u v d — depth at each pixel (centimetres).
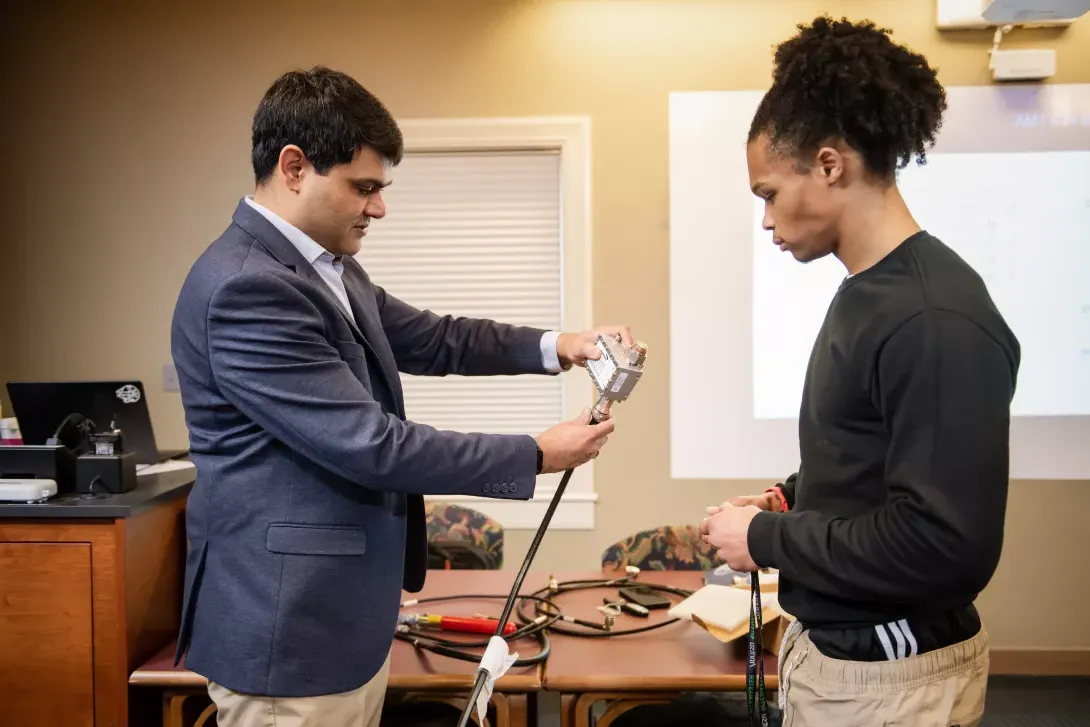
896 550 87
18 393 201
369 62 314
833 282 312
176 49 316
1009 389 88
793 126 97
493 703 148
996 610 313
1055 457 308
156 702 173
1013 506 311
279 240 126
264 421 118
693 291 314
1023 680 306
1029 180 304
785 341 314
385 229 324
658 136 313
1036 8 276
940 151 305
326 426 116
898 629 96
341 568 122
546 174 322
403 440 118
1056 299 305
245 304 117
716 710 176
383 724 169
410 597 188
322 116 121
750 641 124
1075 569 310
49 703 162
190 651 125
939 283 91
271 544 120
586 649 157
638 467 318
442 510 249
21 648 162
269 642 118
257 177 129
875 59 95
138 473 202
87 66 317
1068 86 303
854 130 94
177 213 320
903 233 98
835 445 99
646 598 184
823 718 100
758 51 309
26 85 319
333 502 123
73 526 161
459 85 314
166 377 322
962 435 85
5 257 323
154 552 173
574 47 312
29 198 321
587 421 133
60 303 323
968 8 295
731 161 312
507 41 313
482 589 196
